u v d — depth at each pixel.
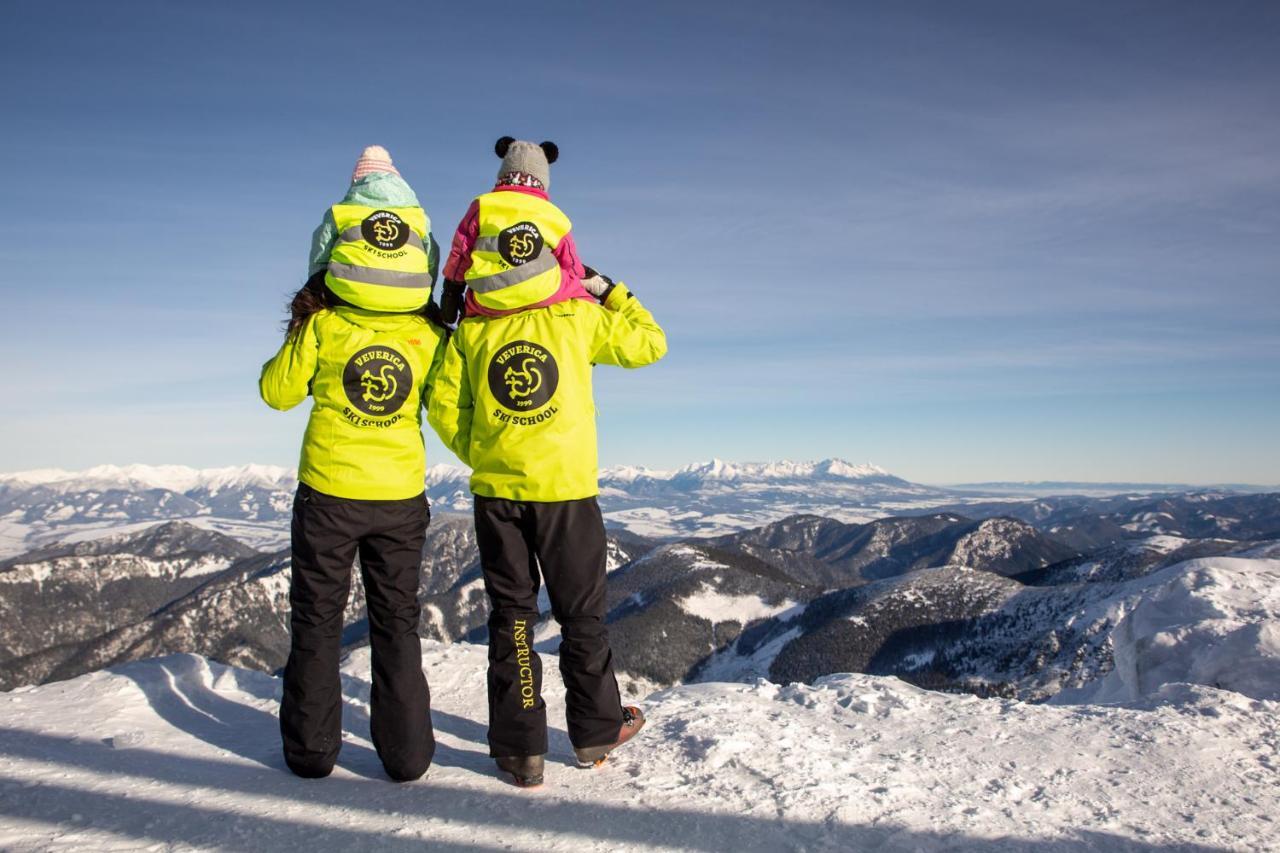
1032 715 4.23
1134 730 3.86
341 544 3.40
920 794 3.06
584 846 2.57
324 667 3.34
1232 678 7.18
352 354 3.47
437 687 5.09
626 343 3.58
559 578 3.42
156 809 2.82
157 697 4.49
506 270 3.39
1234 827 2.79
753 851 2.55
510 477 3.41
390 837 2.62
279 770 3.42
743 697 4.80
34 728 3.77
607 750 3.42
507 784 3.23
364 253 3.42
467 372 3.56
